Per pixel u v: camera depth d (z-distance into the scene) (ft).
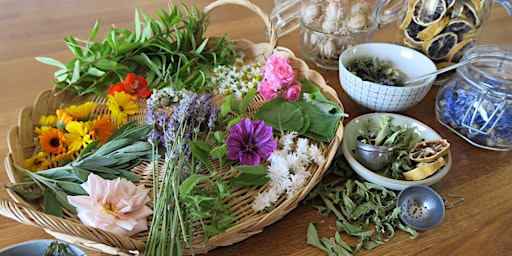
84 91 2.40
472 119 2.10
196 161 1.90
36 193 1.75
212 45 2.89
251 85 2.50
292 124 2.13
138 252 1.48
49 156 2.00
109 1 3.77
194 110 1.96
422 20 2.42
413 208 1.78
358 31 2.62
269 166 1.87
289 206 1.70
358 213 1.77
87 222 1.55
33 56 2.90
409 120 2.12
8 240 1.69
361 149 1.93
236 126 1.92
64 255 1.34
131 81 2.41
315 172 1.89
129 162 1.95
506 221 1.80
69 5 3.64
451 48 2.48
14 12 3.47
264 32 3.25
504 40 3.14
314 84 2.46
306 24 2.73
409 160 1.91
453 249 1.68
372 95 2.21
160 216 1.61
